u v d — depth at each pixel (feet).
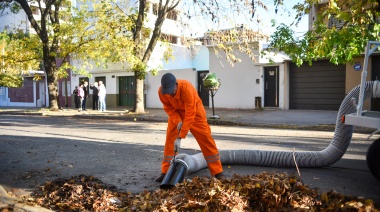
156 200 13.41
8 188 16.48
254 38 63.57
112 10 67.15
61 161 21.93
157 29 61.72
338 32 32.30
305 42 35.63
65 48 69.56
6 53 74.84
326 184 16.12
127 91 90.68
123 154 24.26
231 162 20.10
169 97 15.70
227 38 50.90
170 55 65.82
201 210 11.92
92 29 71.82
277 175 14.19
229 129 40.88
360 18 29.89
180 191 13.85
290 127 41.86
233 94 68.90
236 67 68.08
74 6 76.74
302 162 19.15
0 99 115.65
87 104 95.35
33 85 106.42
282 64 62.95
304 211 11.55
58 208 13.61
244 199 12.44
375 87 17.07
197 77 76.07
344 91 57.57
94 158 22.89
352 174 18.06
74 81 97.50
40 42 71.56
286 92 63.10
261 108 64.08
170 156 16.80
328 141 29.91
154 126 44.83
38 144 28.55
